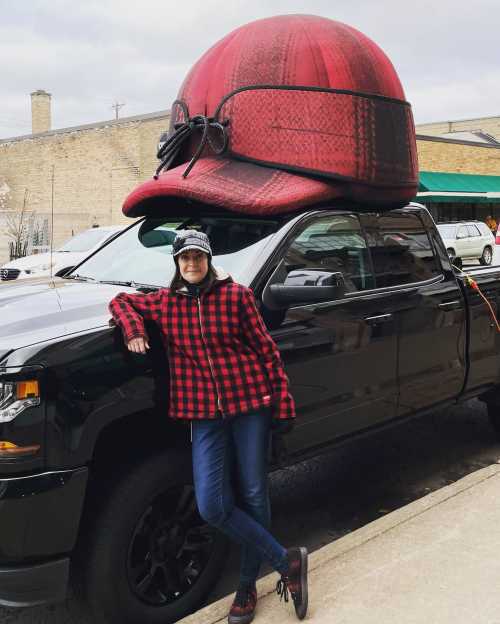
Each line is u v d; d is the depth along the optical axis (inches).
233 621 116.0
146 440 121.3
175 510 123.3
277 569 115.5
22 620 130.6
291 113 159.2
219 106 163.5
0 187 1373.0
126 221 1212.5
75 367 110.7
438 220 1232.2
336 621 114.8
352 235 163.6
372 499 187.3
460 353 188.5
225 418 111.1
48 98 1584.6
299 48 161.9
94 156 1249.4
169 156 172.7
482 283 197.3
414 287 175.8
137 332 110.8
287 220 150.0
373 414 162.2
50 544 107.8
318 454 152.6
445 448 223.6
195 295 110.9
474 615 115.3
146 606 119.0
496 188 1264.8
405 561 132.6
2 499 104.1
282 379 113.3
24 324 119.6
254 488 115.2
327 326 148.9
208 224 159.8
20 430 105.3
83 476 110.0
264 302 138.0
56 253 517.7
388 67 174.7
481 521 148.1
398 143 172.4
